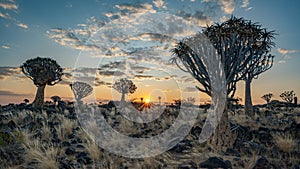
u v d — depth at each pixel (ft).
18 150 18.90
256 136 24.11
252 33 22.57
